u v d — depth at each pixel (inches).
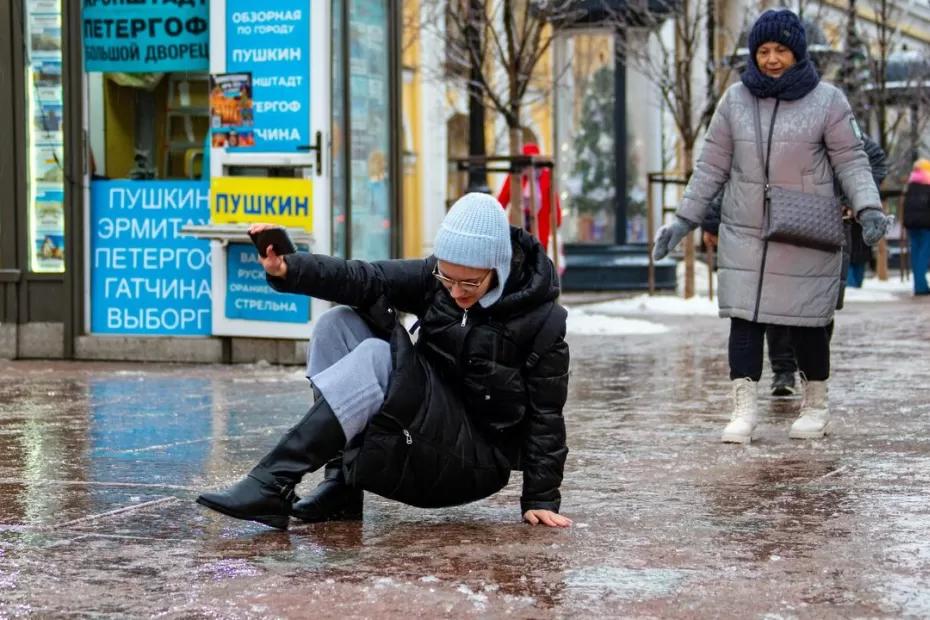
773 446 356.2
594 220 1242.0
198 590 212.4
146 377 520.4
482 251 237.6
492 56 968.3
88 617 199.0
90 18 579.5
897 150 1497.3
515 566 226.7
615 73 1225.4
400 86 612.7
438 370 251.6
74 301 585.0
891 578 219.8
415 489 246.2
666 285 1226.6
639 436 372.8
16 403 443.8
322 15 541.3
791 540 246.5
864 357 591.2
